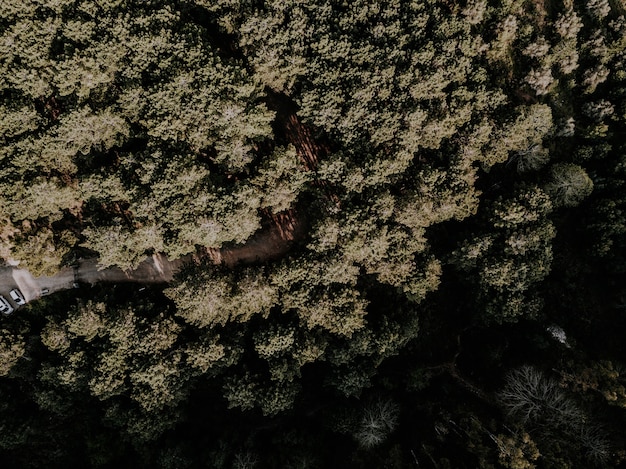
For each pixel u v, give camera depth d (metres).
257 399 45.94
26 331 47.22
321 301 44.56
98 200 44.91
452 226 50.78
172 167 42.31
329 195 48.12
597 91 53.16
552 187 47.81
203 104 42.12
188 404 50.84
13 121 41.72
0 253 48.06
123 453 48.84
